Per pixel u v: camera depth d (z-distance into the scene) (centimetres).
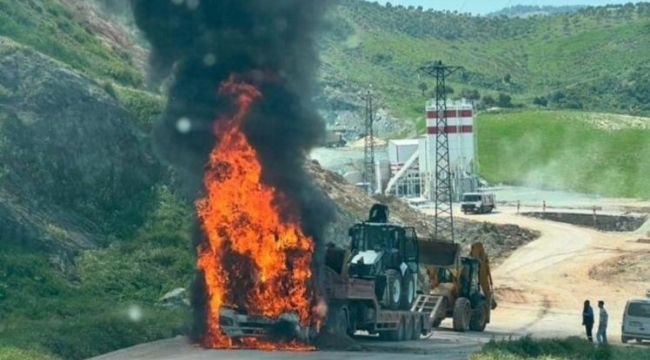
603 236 17650
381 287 7494
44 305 7481
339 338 6725
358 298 6969
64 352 6106
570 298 12425
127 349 6350
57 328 6544
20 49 10425
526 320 10750
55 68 10400
